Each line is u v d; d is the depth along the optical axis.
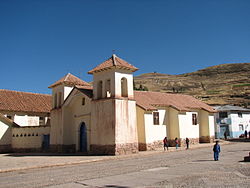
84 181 11.84
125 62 26.47
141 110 27.94
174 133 30.95
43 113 36.66
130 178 12.12
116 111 24.12
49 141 30.73
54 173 14.88
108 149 24.03
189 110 31.89
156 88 122.19
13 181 12.77
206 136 34.88
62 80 30.25
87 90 28.55
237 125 48.62
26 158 23.72
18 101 36.00
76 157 23.22
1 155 27.92
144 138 27.36
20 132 32.06
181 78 144.75
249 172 12.47
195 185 10.02
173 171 13.66
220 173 12.48
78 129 28.62
